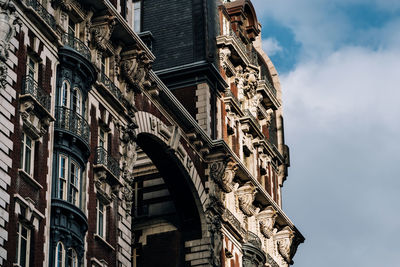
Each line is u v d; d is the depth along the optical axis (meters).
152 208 66.00
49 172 45.78
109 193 51.28
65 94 48.47
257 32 78.88
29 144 45.12
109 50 54.31
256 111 75.88
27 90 45.00
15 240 42.19
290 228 76.94
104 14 52.81
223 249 65.88
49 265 44.44
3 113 43.09
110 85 53.31
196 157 64.75
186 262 63.81
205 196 64.62
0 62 43.38
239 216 69.75
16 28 45.38
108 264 49.97
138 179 66.94
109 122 52.84
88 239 48.38
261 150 75.88
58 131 47.00
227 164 66.50
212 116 67.88
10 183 42.62
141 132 57.19
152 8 72.44
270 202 73.75
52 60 48.09
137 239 65.62
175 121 62.19
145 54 56.62
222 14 73.94
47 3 48.94
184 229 64.81
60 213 45.69
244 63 74.56
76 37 50.94
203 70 67.81
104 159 50.94
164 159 61.75
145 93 58.28
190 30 70.38
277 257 75.25
